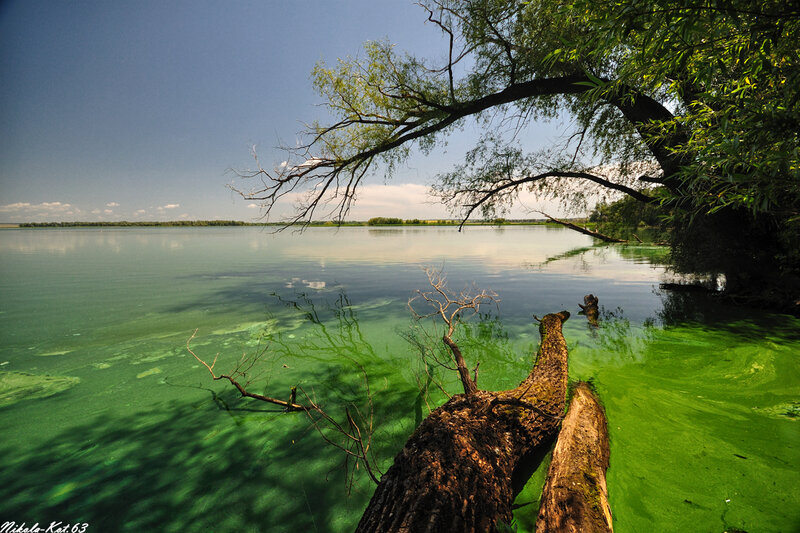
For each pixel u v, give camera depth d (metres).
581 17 2.37
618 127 9.23
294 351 6.04
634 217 11.15
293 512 2.56
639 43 2.16
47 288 12.14
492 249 26.95
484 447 2.63
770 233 7.66
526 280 12.75
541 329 6.62
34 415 3.95
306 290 11.68
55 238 55.06
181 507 2.62
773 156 1.84
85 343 6.46
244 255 24.61
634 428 3.41
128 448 3.34
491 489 2.33
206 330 7.31
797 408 3.64
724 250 8.44
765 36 1.83
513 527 2.38
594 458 2.73
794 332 6.18
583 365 5.04
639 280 12.48
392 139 10.20
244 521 2.49
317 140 9.84
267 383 4.78
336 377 4.96
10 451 3.30
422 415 3.90
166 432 3.60
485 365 5.30
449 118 9.62
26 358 5.70
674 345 5.73
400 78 9.50
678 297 9.45
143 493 2.76
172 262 20.39
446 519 1.99
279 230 10.46
